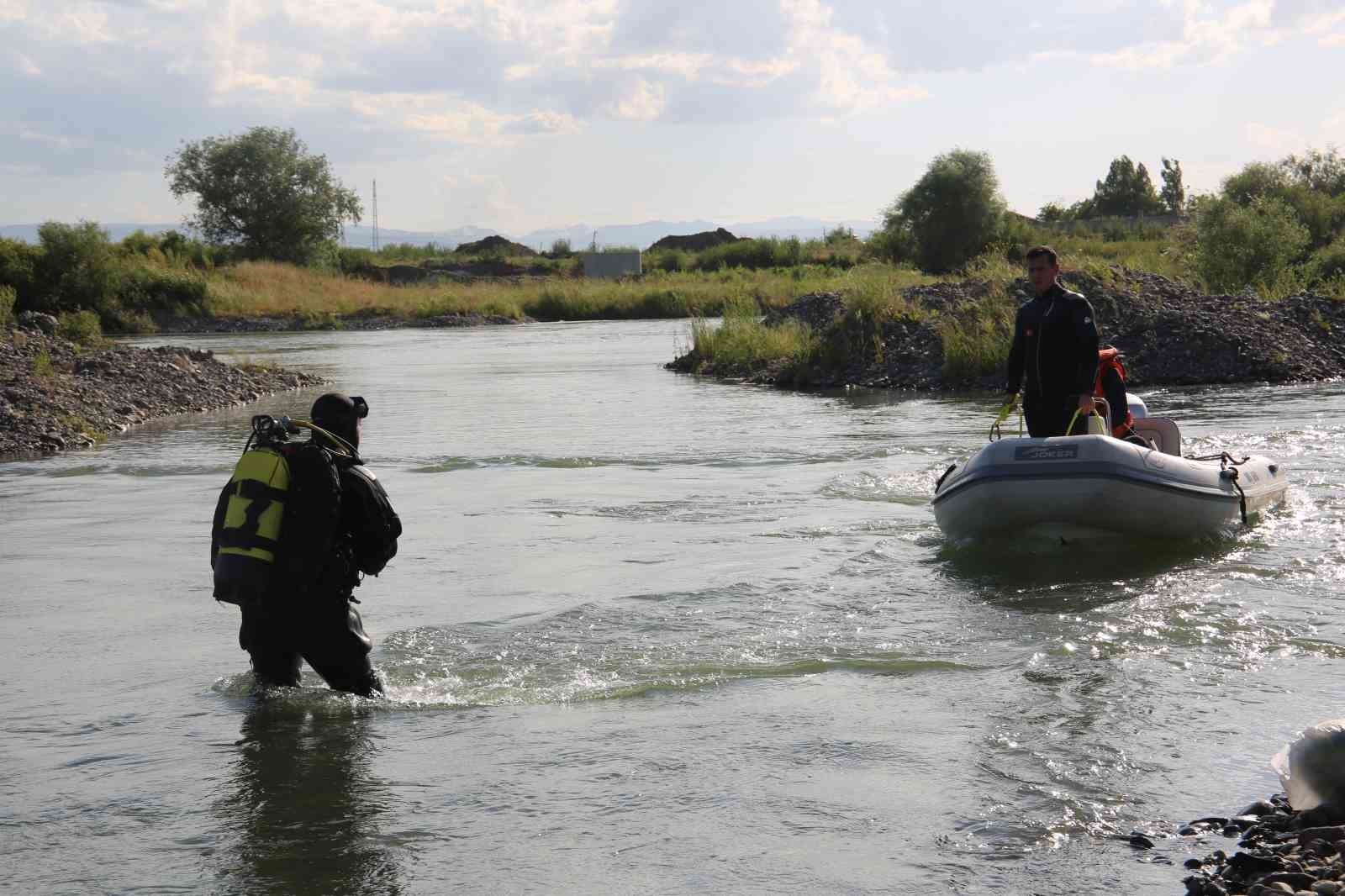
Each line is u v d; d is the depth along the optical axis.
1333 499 9.66
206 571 8.16
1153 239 64.19
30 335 23.59
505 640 6.32
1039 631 6.24
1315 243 42.34
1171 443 9.63
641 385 23.34
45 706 5.39
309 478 5.25
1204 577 7.30
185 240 71.31
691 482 11.70
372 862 3.84
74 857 3.90
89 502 11.15
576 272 81.38
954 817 4.08
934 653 5.93
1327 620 6.31
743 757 4.66
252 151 75.94
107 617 6.96
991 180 65.88
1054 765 4.49
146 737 4.98
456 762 4.67
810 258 77.69
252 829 4.09
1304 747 4.10
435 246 99.69
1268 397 17.34
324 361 31.89
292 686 5.52
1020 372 8.77
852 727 4.95
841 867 3.74
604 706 5.31
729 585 7.39
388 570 8.05
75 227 50.03
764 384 22.77
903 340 22.83
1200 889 3.49
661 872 3.74
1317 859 3.62
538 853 3.88
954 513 8.28
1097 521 7.89
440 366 29.62
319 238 78.06
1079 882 3.61
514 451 14.16
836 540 8.74
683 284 64.50
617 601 7.07
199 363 24.02
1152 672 5.53
